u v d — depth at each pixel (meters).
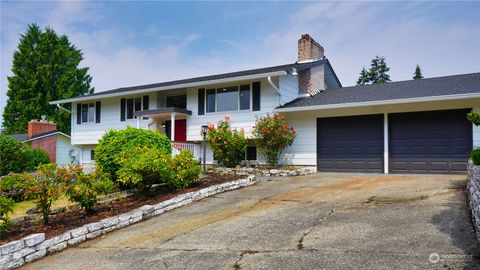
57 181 6.64
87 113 20.75
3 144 12.12
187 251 5.18
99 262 5.03
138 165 8.27
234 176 11.30
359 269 4.04
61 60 39.94
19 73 38.72
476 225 4.94
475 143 11.52
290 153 14.91
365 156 13.42
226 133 14.34
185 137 17.75
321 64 18.16
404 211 6.34
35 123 22.92
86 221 6.75
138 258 5.05
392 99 12.09
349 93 15.30
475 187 5.50
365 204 7.17
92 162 20.48
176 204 8.21
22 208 8.08
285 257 4.61
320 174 13.07
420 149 12.46
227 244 5.34
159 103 18.36
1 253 4.95
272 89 14.76
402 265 4.04
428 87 13.31
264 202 8.12
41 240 5.48
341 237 5.20
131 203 8.31
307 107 13.56
